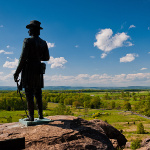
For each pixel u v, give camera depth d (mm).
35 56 6133
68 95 177625
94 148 4992
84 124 6359
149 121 70812
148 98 114562
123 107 124250
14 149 3693
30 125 5777
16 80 6164
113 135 12852
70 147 4699
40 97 6531
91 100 138500
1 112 94688
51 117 7062
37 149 4441
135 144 15555
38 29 6352
